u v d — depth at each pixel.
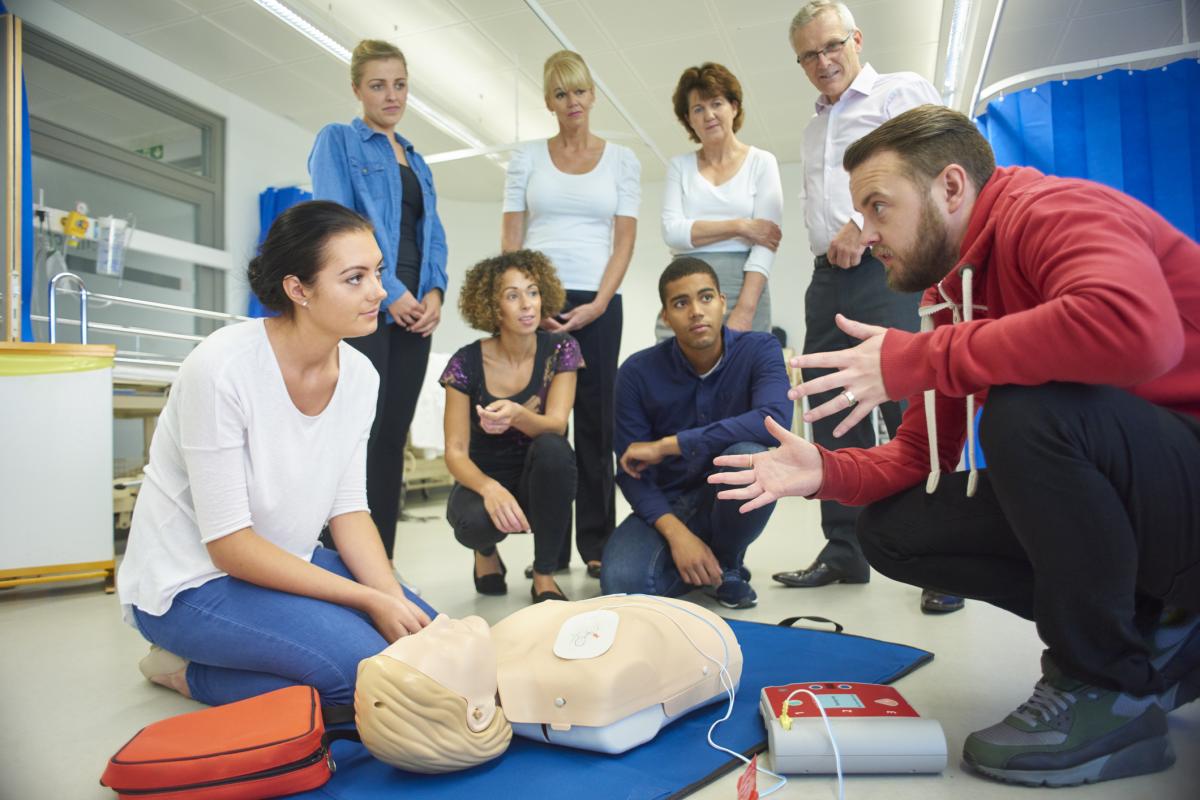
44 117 4.82
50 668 1.56
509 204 2.56
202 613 1.15
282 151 6.26
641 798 0.87
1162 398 0.93
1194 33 4.71
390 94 2.11
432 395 4.93
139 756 0.87
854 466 1.14
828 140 2.13
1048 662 0.95
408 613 1.18
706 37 4.96
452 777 0.94
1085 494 0.84
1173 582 0.90
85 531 2.41
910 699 1.20
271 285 1.14
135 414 3.87
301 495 1.25
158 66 5.28
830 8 2.07
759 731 1.06
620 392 2.07
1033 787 0.89
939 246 1.02
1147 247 0.83
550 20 4.35
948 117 1.00
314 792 0.92
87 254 4.89
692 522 1.96
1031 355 0.82
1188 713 1.12
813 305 2.23
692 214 2.53
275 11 4.71
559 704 0.98
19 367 2.34
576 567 2.57
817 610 1.83
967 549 1.08
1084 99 3.36
